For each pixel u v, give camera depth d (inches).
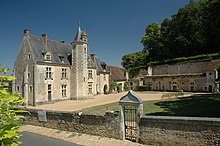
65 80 1283.2
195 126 320.5
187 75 1637.6
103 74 1766.7
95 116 442.6
